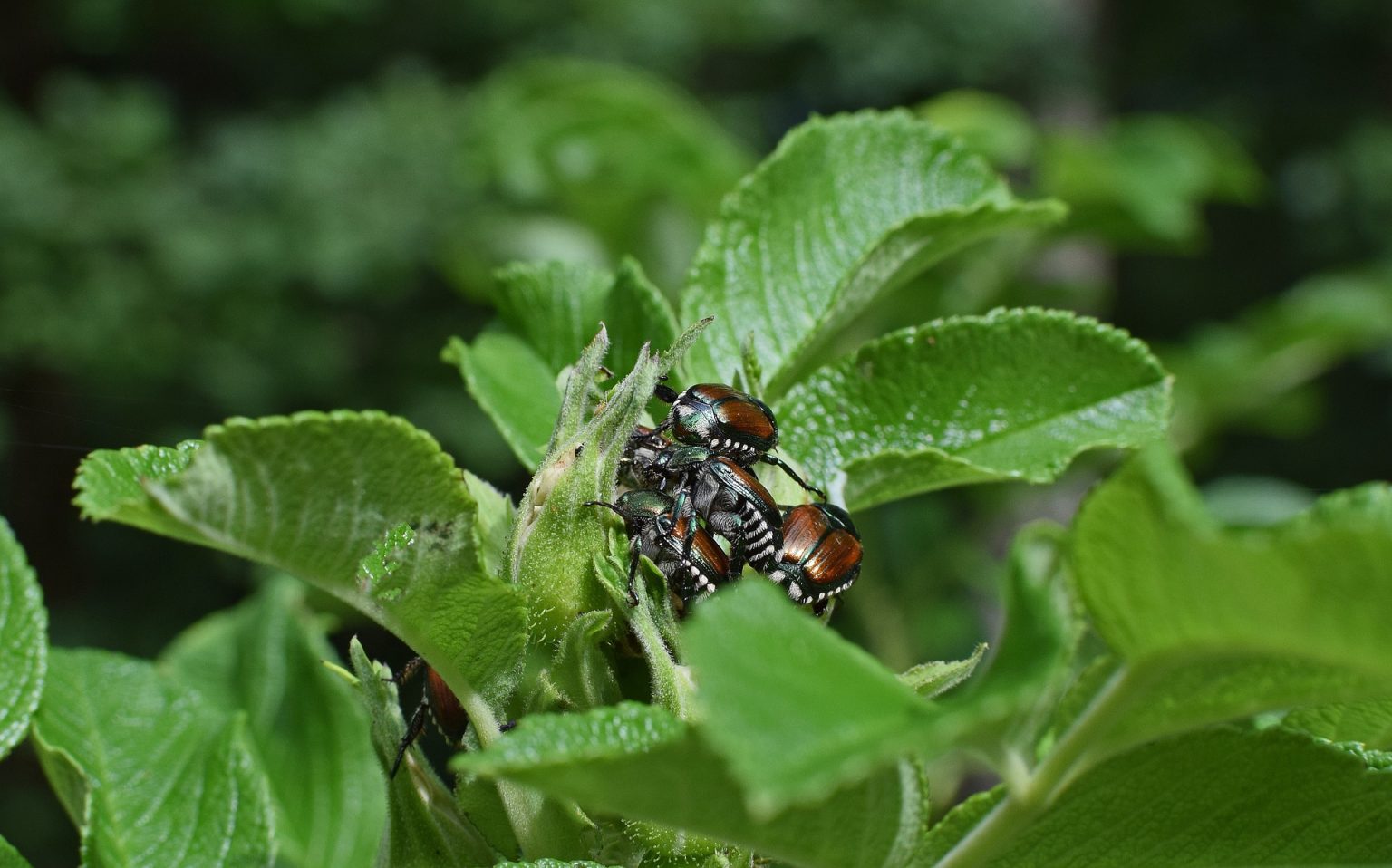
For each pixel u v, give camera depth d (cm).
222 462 16
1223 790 17
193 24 146
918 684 18
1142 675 15
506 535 19
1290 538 14
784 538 20
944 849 17
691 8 157
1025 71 104
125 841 21
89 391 128
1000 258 44
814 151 22
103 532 127
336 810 25
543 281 23
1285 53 184
